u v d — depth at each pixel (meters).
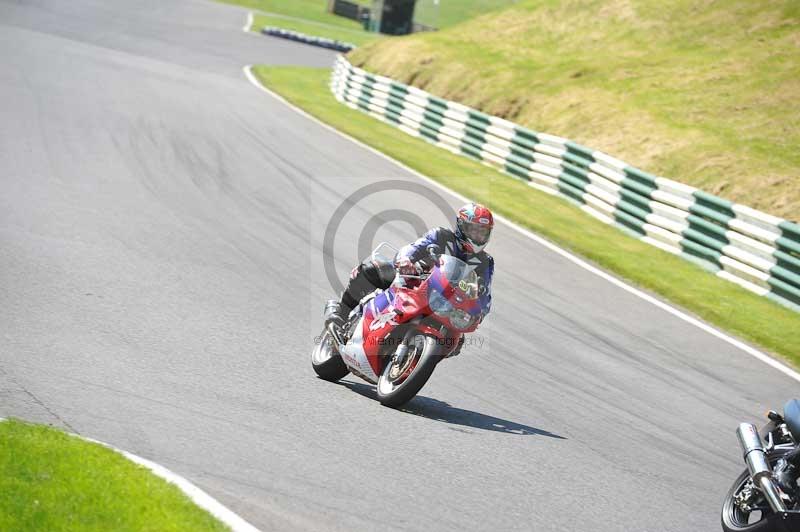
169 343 29.45
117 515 16.86
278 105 93.69
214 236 44.53
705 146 76.69
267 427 23.73
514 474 23.41
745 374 36.78
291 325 33.72
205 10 193.00
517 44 119.81
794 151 74.12
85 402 23.34
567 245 55.06
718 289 50.97
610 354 36.69
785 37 99.25
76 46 114.06
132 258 38.84
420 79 112.31
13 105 69.50
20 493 16.98
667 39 109.38
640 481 24.55
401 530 19.16
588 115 89.19
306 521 18.80
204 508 17.95
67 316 30.41
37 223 41.75
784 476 20.59
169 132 68.94
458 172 73.94
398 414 26.61
